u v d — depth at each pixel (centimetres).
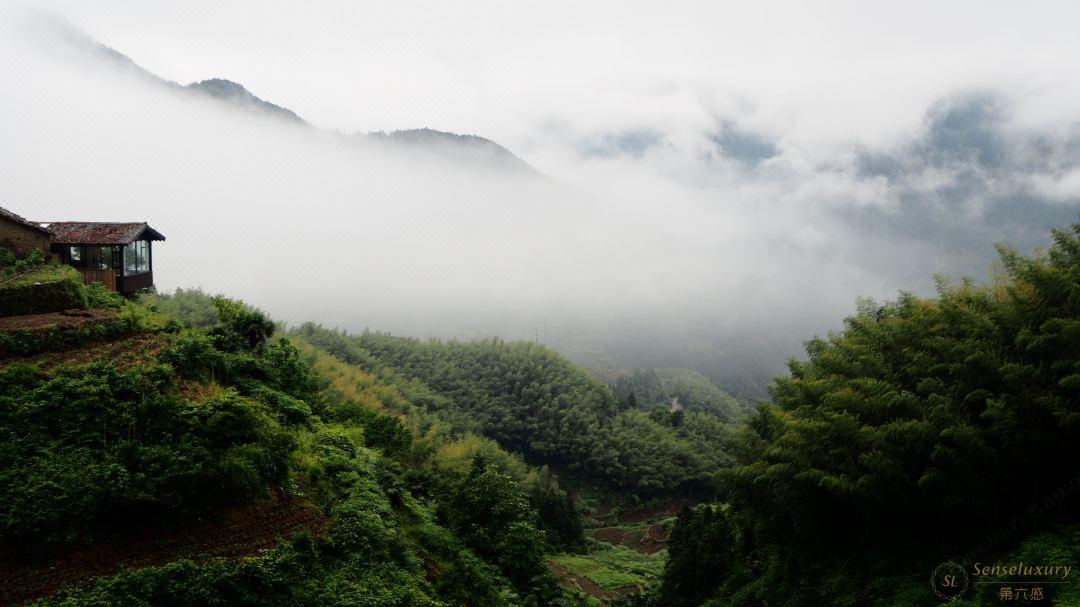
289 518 1747
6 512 1297
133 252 3069
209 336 2403
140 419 1614
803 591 2142
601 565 5247
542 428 10025
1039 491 1741
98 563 1336
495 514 2694
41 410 1530
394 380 9325
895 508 1992
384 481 2420
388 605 1642
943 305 2217
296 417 2319
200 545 1499
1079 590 1409
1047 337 1742
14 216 2675
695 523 3359
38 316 2156
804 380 2620
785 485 2288
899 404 2030
